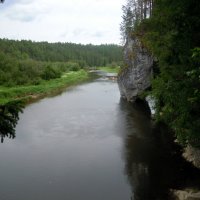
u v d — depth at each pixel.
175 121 19.16
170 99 17.59
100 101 49.19
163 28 21.38
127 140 28.52
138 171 21.67
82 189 19.17
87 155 24.77
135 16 61.03
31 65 73.81
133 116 38.19
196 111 16.69
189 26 16.50
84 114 39.62
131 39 47.84
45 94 58.31
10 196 18.31
